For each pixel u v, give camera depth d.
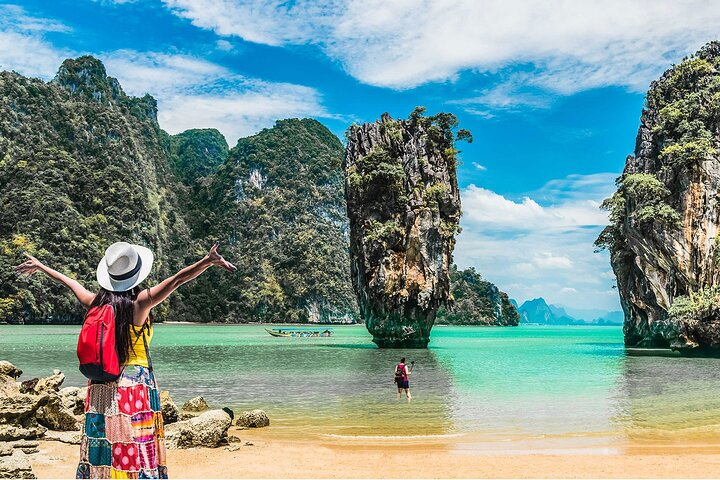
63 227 145.00
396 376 22.62
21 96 177.75
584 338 104.44
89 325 4.50
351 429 15.97
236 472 10.89
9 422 13.28
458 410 19.38
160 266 175.75
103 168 175.62
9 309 121.06
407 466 11.44
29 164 160.25
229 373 33.34
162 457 4.83
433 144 61.16
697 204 50.16
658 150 56.28
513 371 34.22
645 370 34.72
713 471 10.91
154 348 60.53
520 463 11.68
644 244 52.62
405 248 58.34
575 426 16.28
